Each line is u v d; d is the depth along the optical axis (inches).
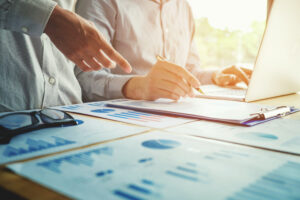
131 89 36.5
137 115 24.4
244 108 27.0
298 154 13.8
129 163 12.1
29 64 34.6
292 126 20.6
